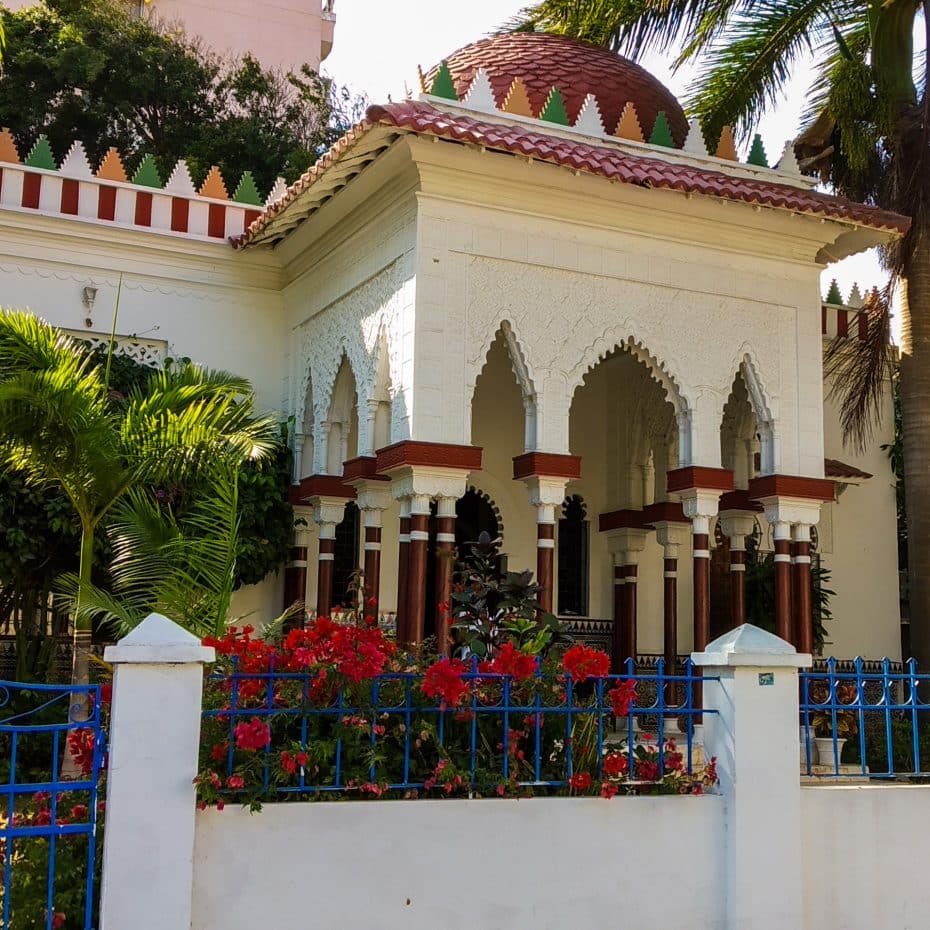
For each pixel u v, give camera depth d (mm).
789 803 6219
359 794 5637
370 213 11633
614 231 11594
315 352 13000
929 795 6703
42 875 5410
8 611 11852
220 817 5156
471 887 5570
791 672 6336
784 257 12375
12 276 12695
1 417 8859
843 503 15992
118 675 5020
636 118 12297
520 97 11742
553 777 6113
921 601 12625
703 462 11727
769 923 6059
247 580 12586
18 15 22734
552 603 10945
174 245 13336
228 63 28562
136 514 9734
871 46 12906
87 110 22438
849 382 16016
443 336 10672
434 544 12344
